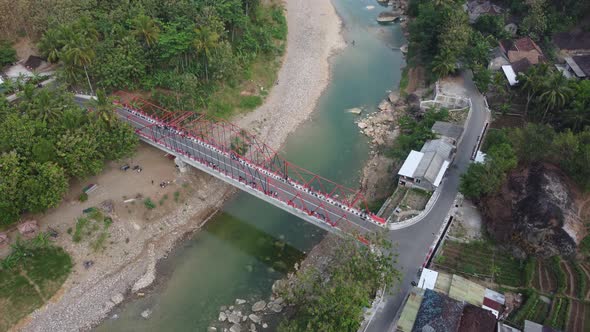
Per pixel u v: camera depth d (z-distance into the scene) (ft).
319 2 549.95
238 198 298.56
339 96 395.96
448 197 259.80
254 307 228.43
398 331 184.96
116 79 329.52
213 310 230.07
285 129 356.79
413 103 360.89
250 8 433.48
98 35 337.93
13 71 337.52
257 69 401.90
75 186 272.10
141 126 309.83
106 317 226.79
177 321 225.15
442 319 182.19
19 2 336.70
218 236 271.90
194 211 285.84
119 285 241.35
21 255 236.22
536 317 196.13
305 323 190.70
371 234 228.02
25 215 250.78
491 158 249.34
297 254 258.78
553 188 232.12
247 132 348.38
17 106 266.77
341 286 184.55
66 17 334.03
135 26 338.75
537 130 258.57
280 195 258.16
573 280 209.15
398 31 499.51
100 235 256.93
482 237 238.07
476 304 196.75
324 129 357.82
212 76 359.87
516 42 381.60
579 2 388.37
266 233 272.92
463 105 336.70
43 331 218.59
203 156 288.10
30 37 357.20
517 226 227.20
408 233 237.86
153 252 260.21
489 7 436.76
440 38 361.10
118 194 275.59
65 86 291.38
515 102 329.52
